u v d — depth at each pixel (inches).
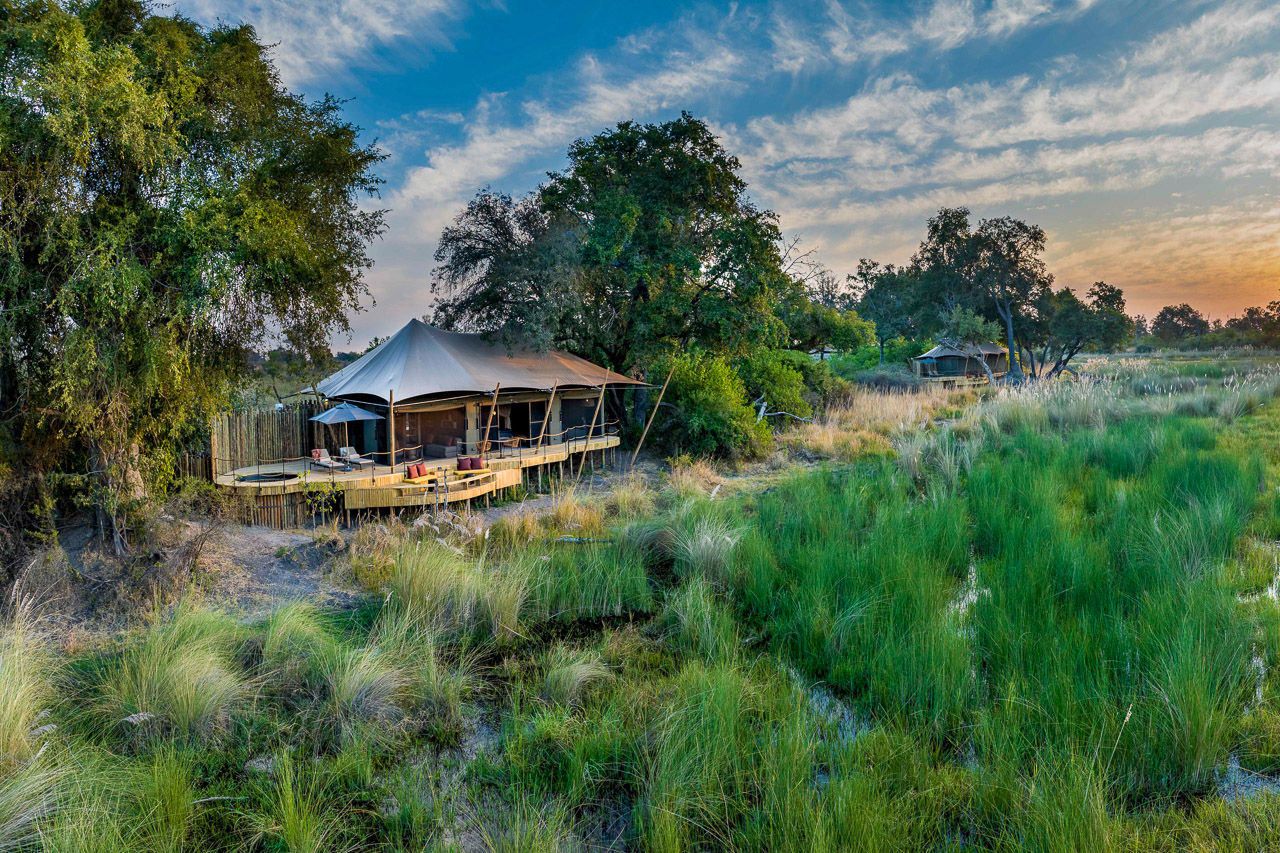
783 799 174.6
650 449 866.1
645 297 859.4
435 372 666.2
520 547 418.6
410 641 285.4
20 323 338.0
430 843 171.5
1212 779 181.5
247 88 410.9
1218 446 591.2
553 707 238.4
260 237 370.3
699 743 198.2
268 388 562.6
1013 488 482.6
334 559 397.4
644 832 173.2
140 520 374.3
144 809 178.9
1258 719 202.7
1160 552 315.9
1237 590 288.4
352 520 517.3
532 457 668.1
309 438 659.4
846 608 294.7
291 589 359.9
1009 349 1989.4
